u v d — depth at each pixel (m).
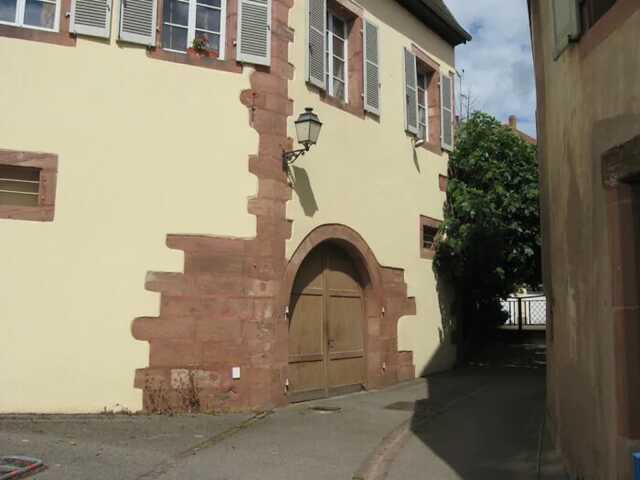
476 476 5.95
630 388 4.20
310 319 10.24
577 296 5.36
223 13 9.44
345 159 10.83
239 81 9.20
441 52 14.38
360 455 6.66
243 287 8.89
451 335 13.98
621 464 4.20
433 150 13.56
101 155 8.38
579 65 5.19
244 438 7.21
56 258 8.06
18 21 8.37
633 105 4.13
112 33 8.61
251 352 8.84
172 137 8.74
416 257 12.71
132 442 6.78
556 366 6.67
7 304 7.83
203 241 8.73
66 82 8.34
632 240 4.27
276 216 9.24
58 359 7.97
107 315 8.21
